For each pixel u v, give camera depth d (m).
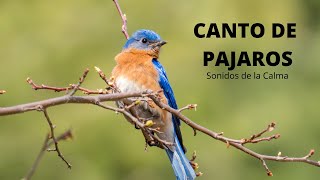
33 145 17.53
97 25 18.31
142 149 17.59
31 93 17.81
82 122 17.23
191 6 18.59
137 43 9.77
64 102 6.97
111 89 8.18
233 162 17.78
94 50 18.17
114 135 17.41
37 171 17.42
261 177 17.88
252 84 18.34
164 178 17.81
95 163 17.50
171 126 9.45
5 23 18.52
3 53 18.23
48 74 18.00
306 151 18.05
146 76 9.52
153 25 18.48
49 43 18.23
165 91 9.63
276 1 18.92
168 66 17.83
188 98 17.70
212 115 17.83
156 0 18.59
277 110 18.19
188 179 8.98
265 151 17.92
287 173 17.83
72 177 17.44
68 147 17.38
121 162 17.64
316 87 18.98
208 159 17.69
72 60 18.09
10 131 17.59
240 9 18.58
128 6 18.52
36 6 18.56
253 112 18.08
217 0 18.58
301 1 19.83
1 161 17.56
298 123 18.19
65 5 18.53
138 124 7.36
